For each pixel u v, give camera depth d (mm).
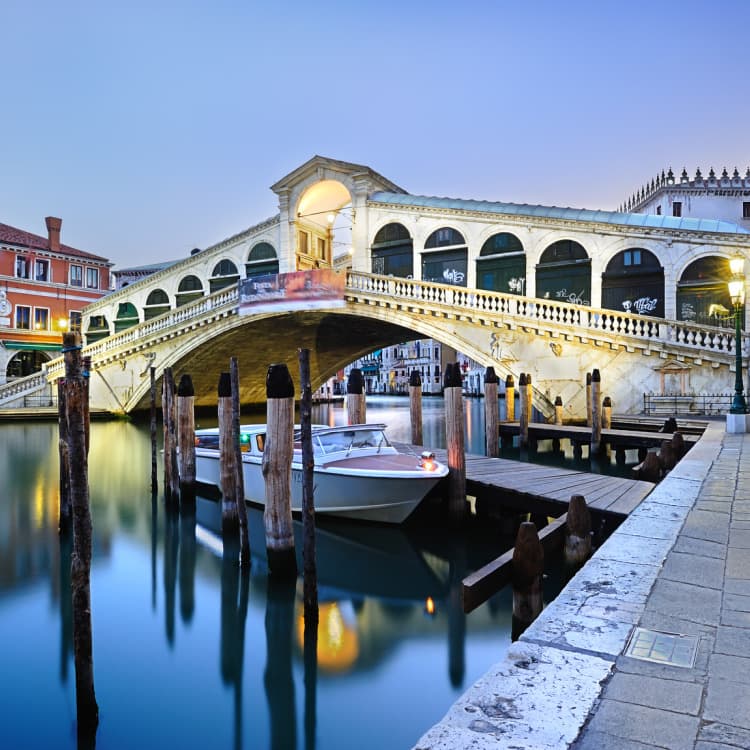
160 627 6555
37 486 14281
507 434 19484
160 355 28625
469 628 6441
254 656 5871
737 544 5047
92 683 4777
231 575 8109
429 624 6559
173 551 9242
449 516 9703
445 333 21750
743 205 35250
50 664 5723
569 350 20062
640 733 2396
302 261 28531
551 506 8461
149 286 33500
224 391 9672
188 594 7488
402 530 9805
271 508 7551
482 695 2701
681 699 2656
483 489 9688
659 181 37031
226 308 25984
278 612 6891
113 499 12750
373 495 9508
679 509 6324
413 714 4879
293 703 5035
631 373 19391
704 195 35312
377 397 74750
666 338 19125
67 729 4684
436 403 56812
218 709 4965
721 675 2875
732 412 13844
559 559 7789
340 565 8398
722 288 20500
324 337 30094
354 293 23156
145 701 5082
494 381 14820
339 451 10344
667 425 14977
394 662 5719
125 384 30000
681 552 4836
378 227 25891
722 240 20422
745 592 3971
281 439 7465
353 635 6312
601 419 18141
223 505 9742
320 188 27516
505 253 23516
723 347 18672
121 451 19922
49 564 8617
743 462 9484
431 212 24797
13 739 4562
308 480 6648
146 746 4469
